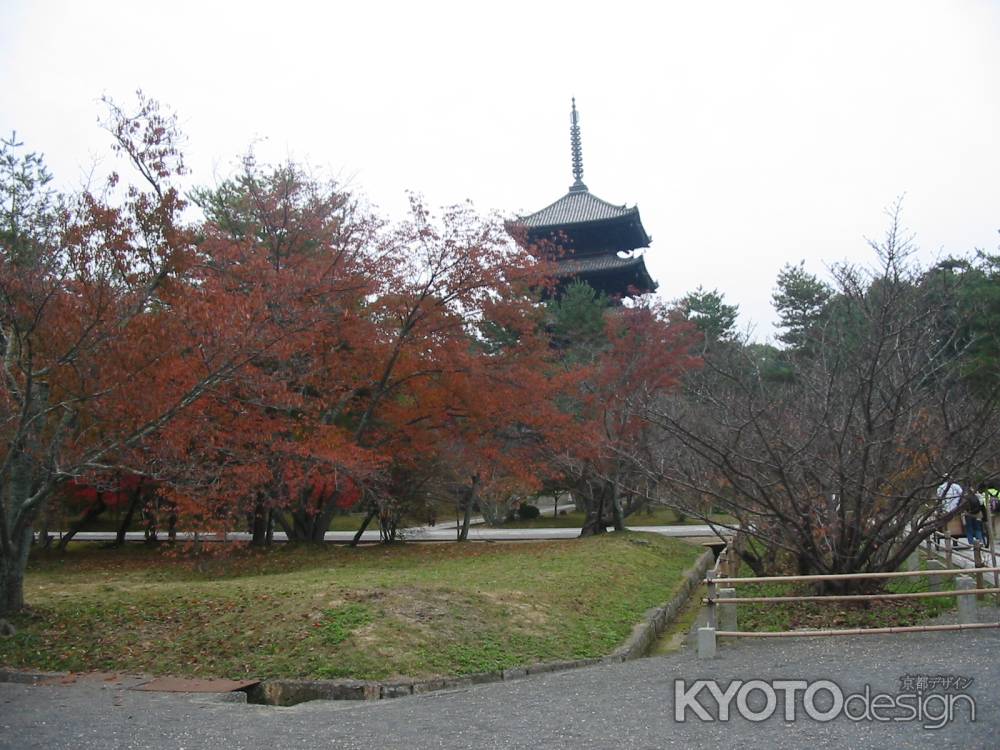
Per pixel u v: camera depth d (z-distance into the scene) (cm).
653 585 1535
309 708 770
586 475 2352
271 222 2080
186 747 623
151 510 2014
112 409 1329
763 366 2184
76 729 688
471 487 2567
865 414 999
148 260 1356
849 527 1071
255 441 1725
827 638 926
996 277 2573
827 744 548
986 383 1395
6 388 1120
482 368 2159
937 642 848
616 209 4366
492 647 974
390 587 1155
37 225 1316
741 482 1162
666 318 2511
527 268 2155
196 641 1002
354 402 2286
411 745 601
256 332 1284
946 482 1081
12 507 1157
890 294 1073
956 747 529
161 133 1422
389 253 2058
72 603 1212
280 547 2159
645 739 581
